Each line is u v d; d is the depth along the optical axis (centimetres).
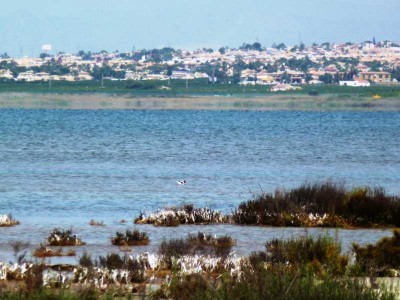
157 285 6034
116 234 8894
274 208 10606
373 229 9988
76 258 7706
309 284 4662
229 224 10356
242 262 6712
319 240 6781
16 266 6525
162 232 9600
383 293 4691
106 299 5081
